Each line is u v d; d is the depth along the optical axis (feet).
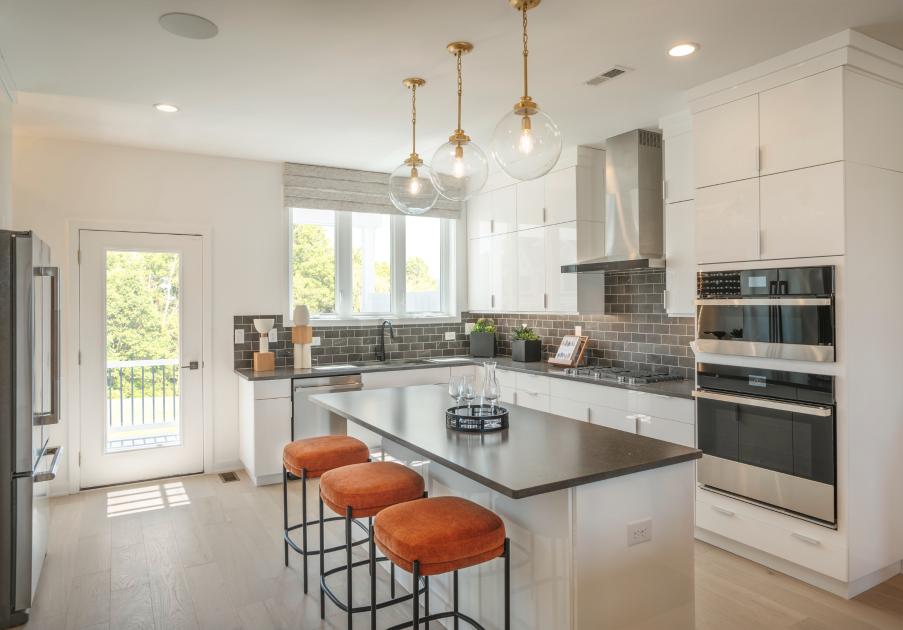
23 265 8.54
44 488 10.14
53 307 9.60
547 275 15.76
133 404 14.99
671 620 6.84
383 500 7.53
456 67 9.75
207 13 7.92
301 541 11.22
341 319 17.65
